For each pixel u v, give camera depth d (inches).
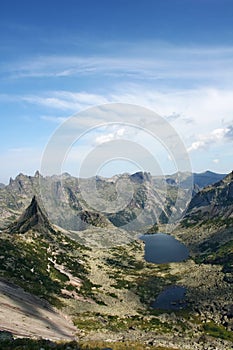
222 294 5698.8
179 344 3122.5
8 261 5078.7
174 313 4938.5
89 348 1430.9
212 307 5132.9
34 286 4394.7
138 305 5324.8
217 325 4416.8
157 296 5935.0
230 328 4301.2
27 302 3339.1
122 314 4552.2
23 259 5452.8
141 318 4426.7
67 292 4899.1
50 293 4490.7
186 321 4537.4
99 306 4724.4
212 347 3228.3
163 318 4613.7
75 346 1421.0
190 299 5654.5
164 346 2765.7
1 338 1427.2
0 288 3380.9
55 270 5762.8
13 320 2310.5
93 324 3538.4
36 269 5300.2
